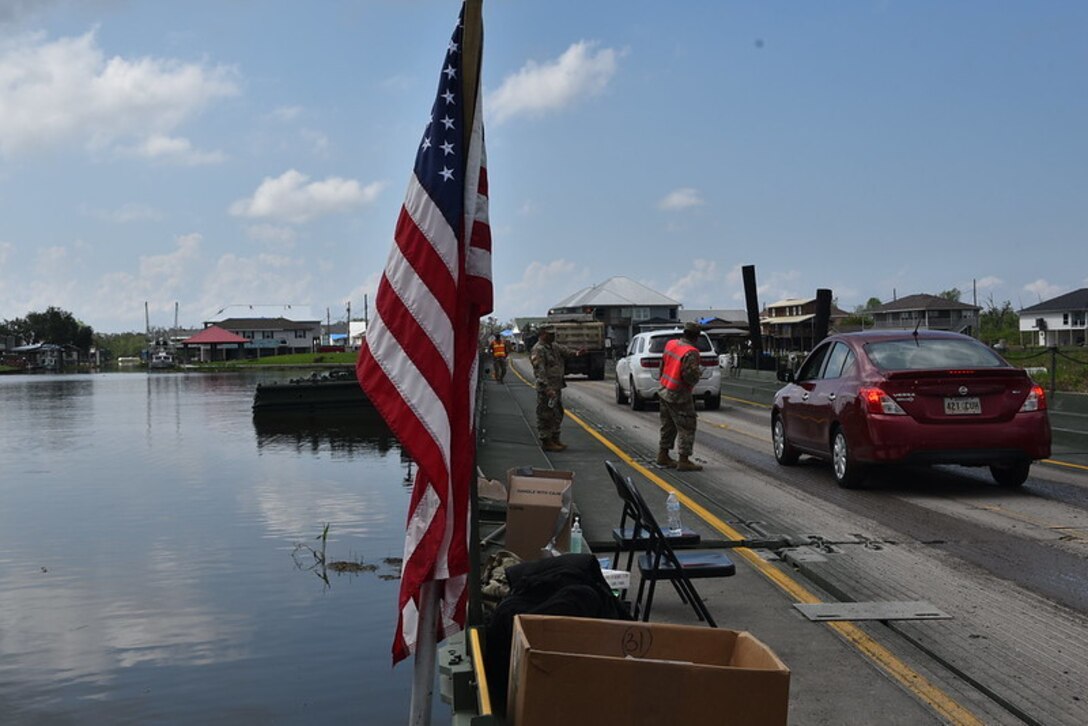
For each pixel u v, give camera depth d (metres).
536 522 7.18
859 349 11.95
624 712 3.34
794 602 6.82
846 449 11.65
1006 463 11.18
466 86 4.10
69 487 18.84
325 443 28.09
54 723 6.73
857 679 5.24
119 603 9.85
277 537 13.34
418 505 3.94
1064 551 8.28
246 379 88.31
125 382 85.62
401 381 3.89
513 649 3.83
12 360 141.62
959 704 4.88
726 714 3.32
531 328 69.06
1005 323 90.56
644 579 6.07
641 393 24.88
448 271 3.95
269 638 8.59
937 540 8.74
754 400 30.06
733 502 10.90
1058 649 5.71
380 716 6.77
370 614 9.31
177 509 15.96
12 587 10.59
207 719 6.73
